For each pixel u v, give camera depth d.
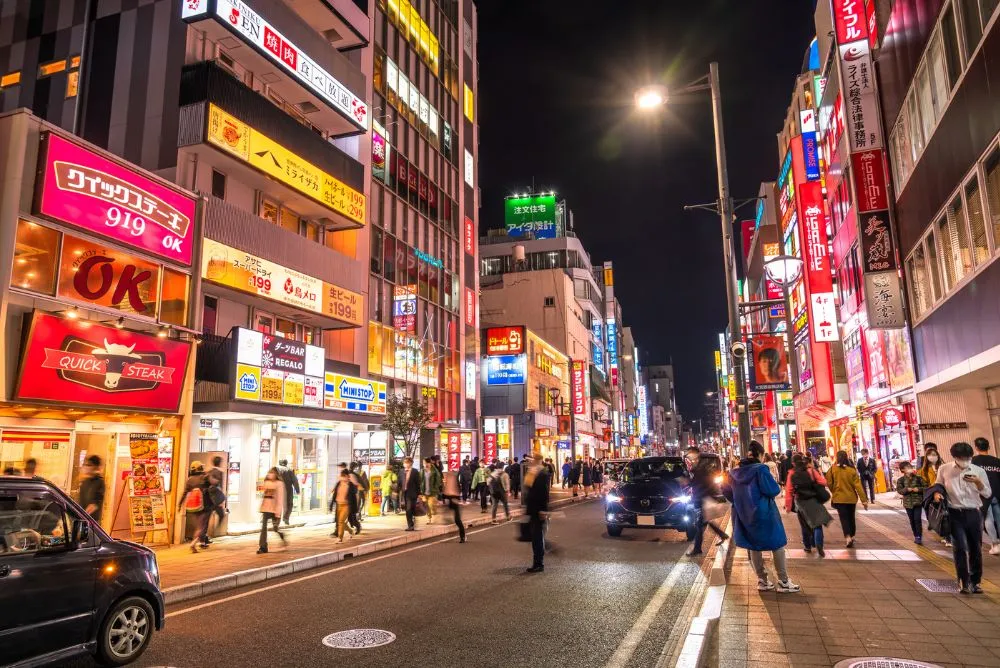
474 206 39.06
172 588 8.27
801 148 35.12
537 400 46.88
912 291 16.70
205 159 17.73
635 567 10.13
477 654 5.58
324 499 20.33
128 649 5.64
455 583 8.98
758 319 55.75
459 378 34.69
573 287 67.25
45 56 20.53
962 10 11.79
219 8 17.55
